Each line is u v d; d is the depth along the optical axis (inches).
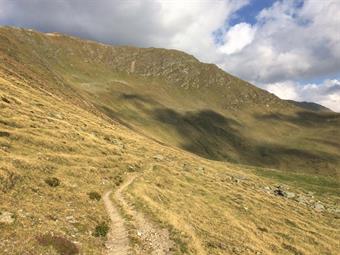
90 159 2317.9
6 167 1430.9
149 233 1355.8
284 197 4111.7
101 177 2037.4
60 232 1079.6
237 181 4205.2
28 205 1211.9
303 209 3501.5
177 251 1263.5
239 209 2610.7
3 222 1008.2
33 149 2047.2
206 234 1680.6
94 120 4817.9
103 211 1460.4
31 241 949.8
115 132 4441.4
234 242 1723.7
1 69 4832.7
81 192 1605.6
